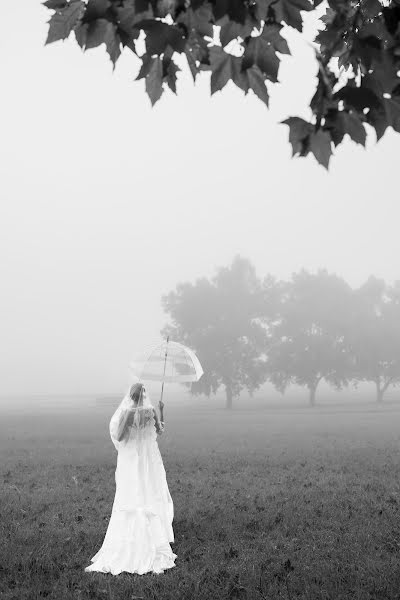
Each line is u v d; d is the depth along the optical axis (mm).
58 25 2871
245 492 12422
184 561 7602
